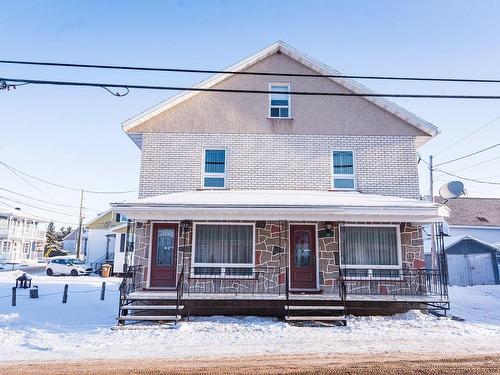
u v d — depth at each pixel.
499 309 15.73
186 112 16.27
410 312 13.44
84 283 24.69
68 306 15.38
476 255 28.88
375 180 15.98
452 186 18.77
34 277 29.34
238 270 14.21
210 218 13.15
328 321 12.37
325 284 14.10
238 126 16.28
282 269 14.20
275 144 16.20
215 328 11.33
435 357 8.41
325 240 14.43
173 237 14.59
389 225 14.57
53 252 71.94
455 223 36.19
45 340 9.93
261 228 14.45
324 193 15.33
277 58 17.00
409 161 16.16
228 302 13.46
